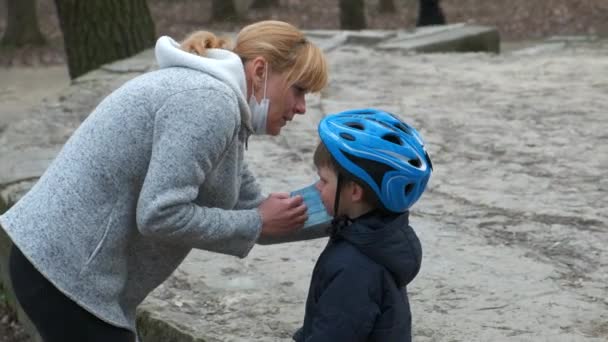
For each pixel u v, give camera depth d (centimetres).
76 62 2002
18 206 430
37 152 1191
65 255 416
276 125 449
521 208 909
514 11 4731
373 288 406
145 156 416
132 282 448
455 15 4806
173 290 714
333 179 422
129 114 414
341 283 406
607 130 1236
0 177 1063
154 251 443
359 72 1802
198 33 454
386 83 1666
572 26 4322
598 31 4188
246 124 435
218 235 422
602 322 632
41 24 5022
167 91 412
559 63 1867
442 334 617
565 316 643
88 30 1973
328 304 405
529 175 1034
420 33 2356
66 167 423
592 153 1123
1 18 5428
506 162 1096
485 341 604
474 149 1166
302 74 437
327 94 1551
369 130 408
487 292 692
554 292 690
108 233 420
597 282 711
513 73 1755
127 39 1986
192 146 404
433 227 855
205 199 440
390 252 409
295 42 440
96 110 430
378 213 418
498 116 1355
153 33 2033
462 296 684
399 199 408
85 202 417
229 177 438
